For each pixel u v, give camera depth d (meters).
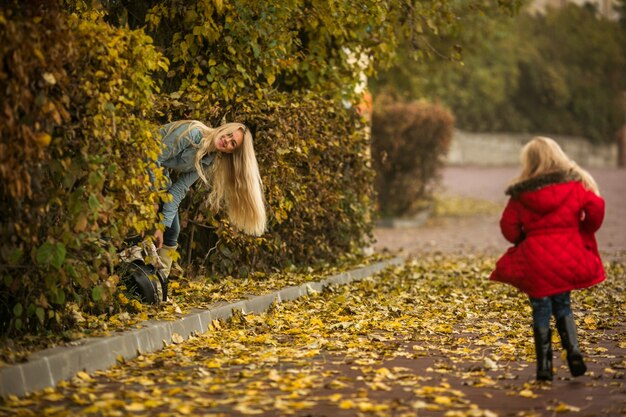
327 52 17.89
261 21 14.72
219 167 11.83
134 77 10.02
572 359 8.98
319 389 8.61
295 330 11.39
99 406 7.62
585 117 75.06
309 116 15.16
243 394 8.32
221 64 14.51
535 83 70.25
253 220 11.92
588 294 15.89
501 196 46.09
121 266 11.27
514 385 8.90
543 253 8.95
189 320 10.88
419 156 33.88
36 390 8.17
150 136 10.24
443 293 15.69
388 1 17.34
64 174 9.32
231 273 14.61
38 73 8.70
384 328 12.03
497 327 12.25
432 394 8.36
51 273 9.12
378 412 7.75
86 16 10.64
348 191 17.89
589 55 73.94
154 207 10.64
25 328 9.44
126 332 9.80
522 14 70.50
